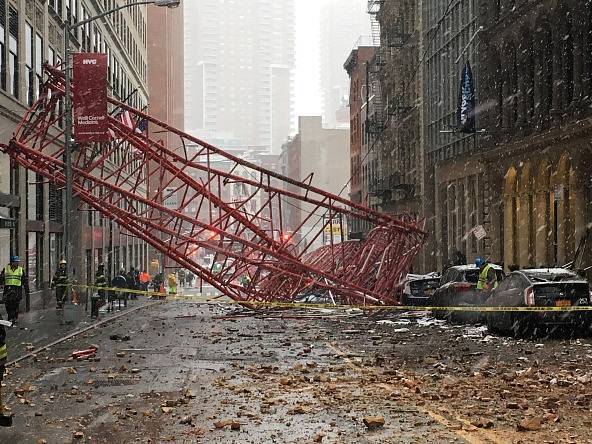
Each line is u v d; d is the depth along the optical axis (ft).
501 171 131.54
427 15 182.60
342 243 117.60
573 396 35.45
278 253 103.14
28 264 107.86
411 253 110.63
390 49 217.36
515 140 122.83
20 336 71.05
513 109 127.65
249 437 28.48
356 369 46.93
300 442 27.50
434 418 30.96
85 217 142.31
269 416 32.30
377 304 102.99
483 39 139.03
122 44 206.59
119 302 115.85
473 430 28.60
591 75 98.78
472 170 149.69
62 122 130.62
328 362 51.19
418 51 189.78
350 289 103.24
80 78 92.99
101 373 46.70
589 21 98.48
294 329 79.56
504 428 28.96
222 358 54.24
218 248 104.12
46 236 117.70
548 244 116.67
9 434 29.78
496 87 134.62
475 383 39.99
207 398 37.11
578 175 101.81
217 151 105.19
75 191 99.66
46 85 102.42
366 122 238.27
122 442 28.22
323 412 32.96
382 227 110.42
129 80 224.53
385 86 230.27
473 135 150.20
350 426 29.96
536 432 28.07
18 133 96.12
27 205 107.55
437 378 42.11
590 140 97.60
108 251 175.42
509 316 62.69
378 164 243.81
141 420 32.12
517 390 37.40
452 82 162.61
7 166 98.89
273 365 49.44
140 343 65.62
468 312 77.30
